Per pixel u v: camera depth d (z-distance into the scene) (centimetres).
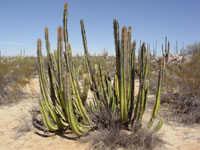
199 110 530
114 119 437
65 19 387
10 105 711
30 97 846
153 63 1406
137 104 395
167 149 358
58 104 445
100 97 446
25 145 385
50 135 432
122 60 376
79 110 425
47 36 421
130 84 417
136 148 357
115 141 366
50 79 440
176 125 486
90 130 433
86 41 449
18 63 1571
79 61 1358
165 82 695
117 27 387
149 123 404
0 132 454
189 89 604
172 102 645
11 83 1005
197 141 393
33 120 513
